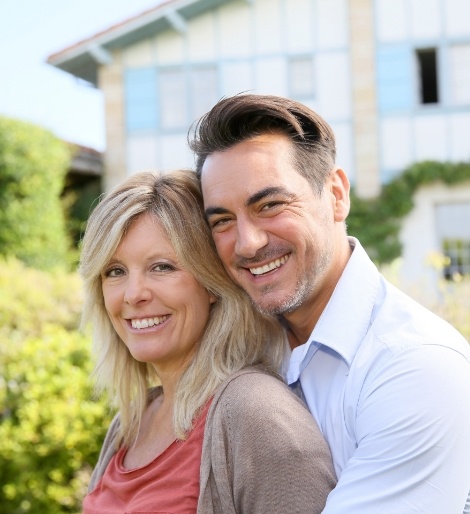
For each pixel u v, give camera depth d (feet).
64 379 15.35
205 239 7.00
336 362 6.43
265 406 5.83
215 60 44.27
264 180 6.43
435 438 5.49
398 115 43.21
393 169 43.14
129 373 7.91
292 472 5.59
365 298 6.58
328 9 43.68
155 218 6.94
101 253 6.99
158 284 6.93
